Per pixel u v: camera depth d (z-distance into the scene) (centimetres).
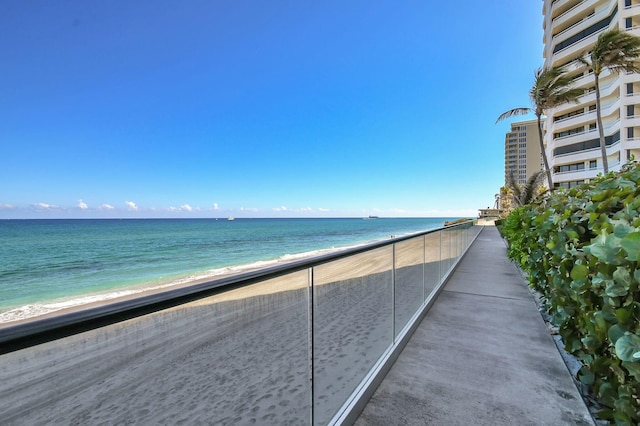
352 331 184
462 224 690
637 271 108
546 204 313
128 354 77
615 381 132
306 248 2128
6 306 804
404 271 273
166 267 1378
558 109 2758
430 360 225
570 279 187
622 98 2097
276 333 125
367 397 177
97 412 71
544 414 162
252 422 112
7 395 58
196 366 93
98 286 1027
